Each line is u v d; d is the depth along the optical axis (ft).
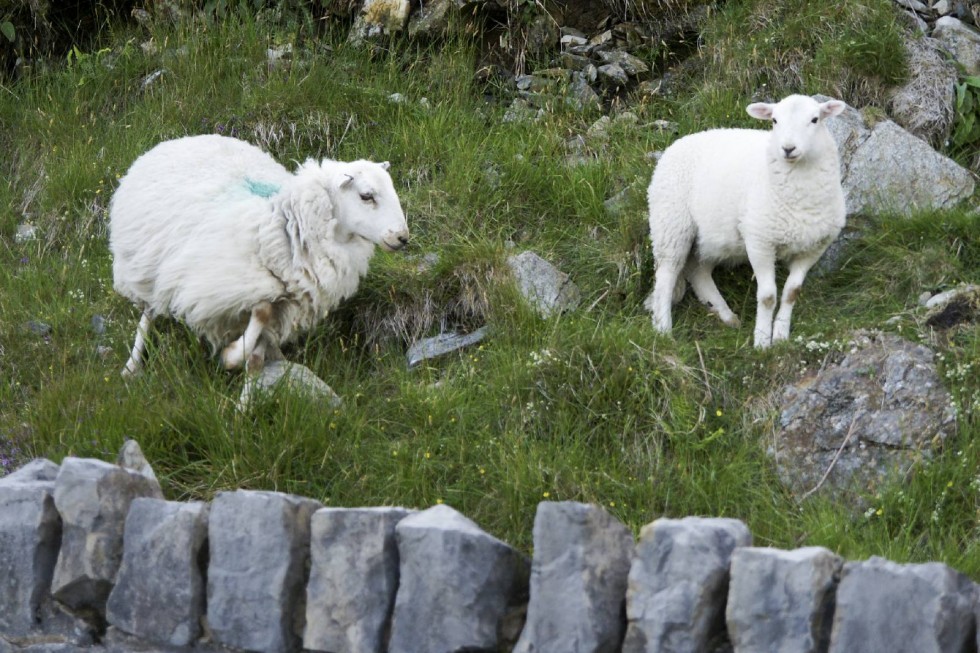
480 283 26.73
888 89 31.91
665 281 26.18
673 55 36.27
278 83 33.63
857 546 19.27
